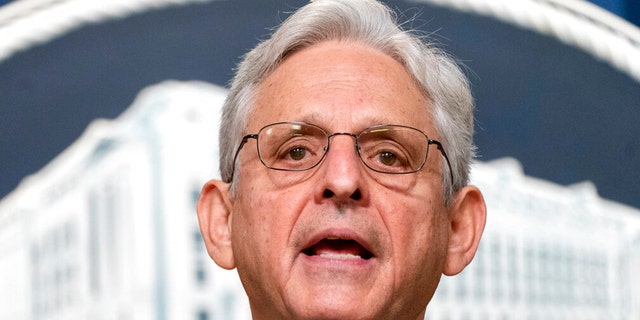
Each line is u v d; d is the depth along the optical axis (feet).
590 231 16.28
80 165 14.53
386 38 10.94
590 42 16.89
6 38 14.62
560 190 16.35
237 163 10.74
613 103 16.84
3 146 14.37
